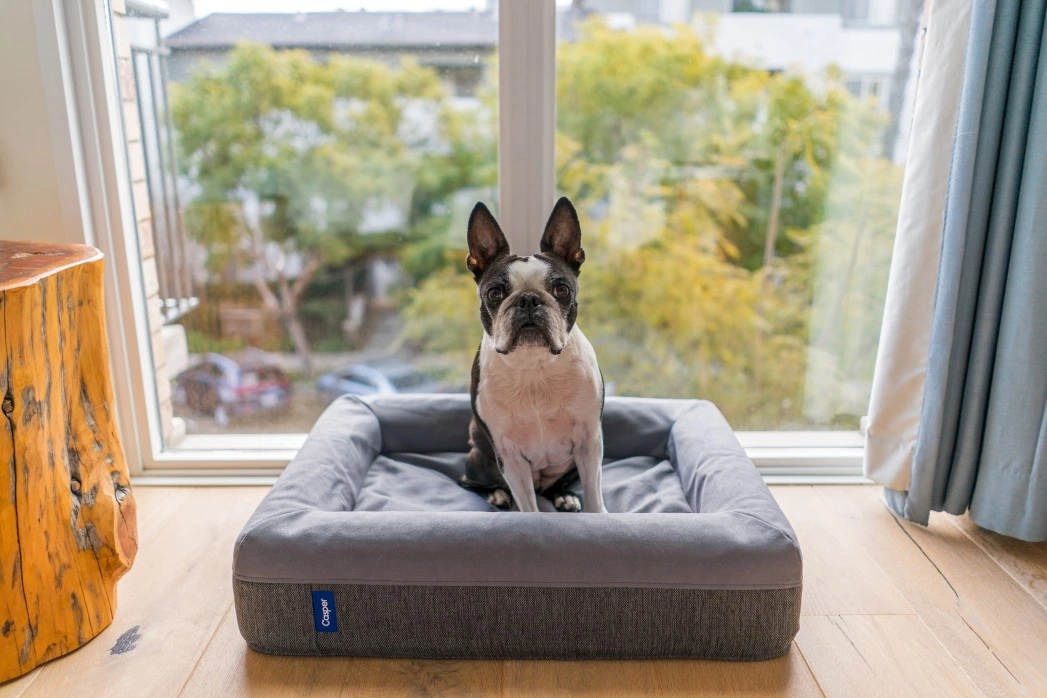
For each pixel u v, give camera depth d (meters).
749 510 1.70
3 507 1.47
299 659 1.64
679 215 2.54
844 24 2.36
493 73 2.40
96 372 1.72
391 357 2.73
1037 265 1.84
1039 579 1.91
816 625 1.74
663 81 2.40
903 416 2.12
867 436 2.20
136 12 2.34
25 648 1.57
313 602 1.59
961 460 2.06
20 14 2.03
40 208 2.18
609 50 2.36
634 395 2.71
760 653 1.61
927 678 1.57
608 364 2.69
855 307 2.60
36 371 1.49
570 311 1.83
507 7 2.13
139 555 2.04
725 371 2.69
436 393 2.72
